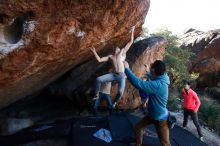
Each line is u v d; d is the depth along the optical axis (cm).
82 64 852
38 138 579
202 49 1658
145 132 625
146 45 879
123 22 575
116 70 653
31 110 795
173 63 1288
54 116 762
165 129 459
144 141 576
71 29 454
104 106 786
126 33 676
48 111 796
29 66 446
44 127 639
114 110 809
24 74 464
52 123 669
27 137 588
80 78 836
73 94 802
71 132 591
